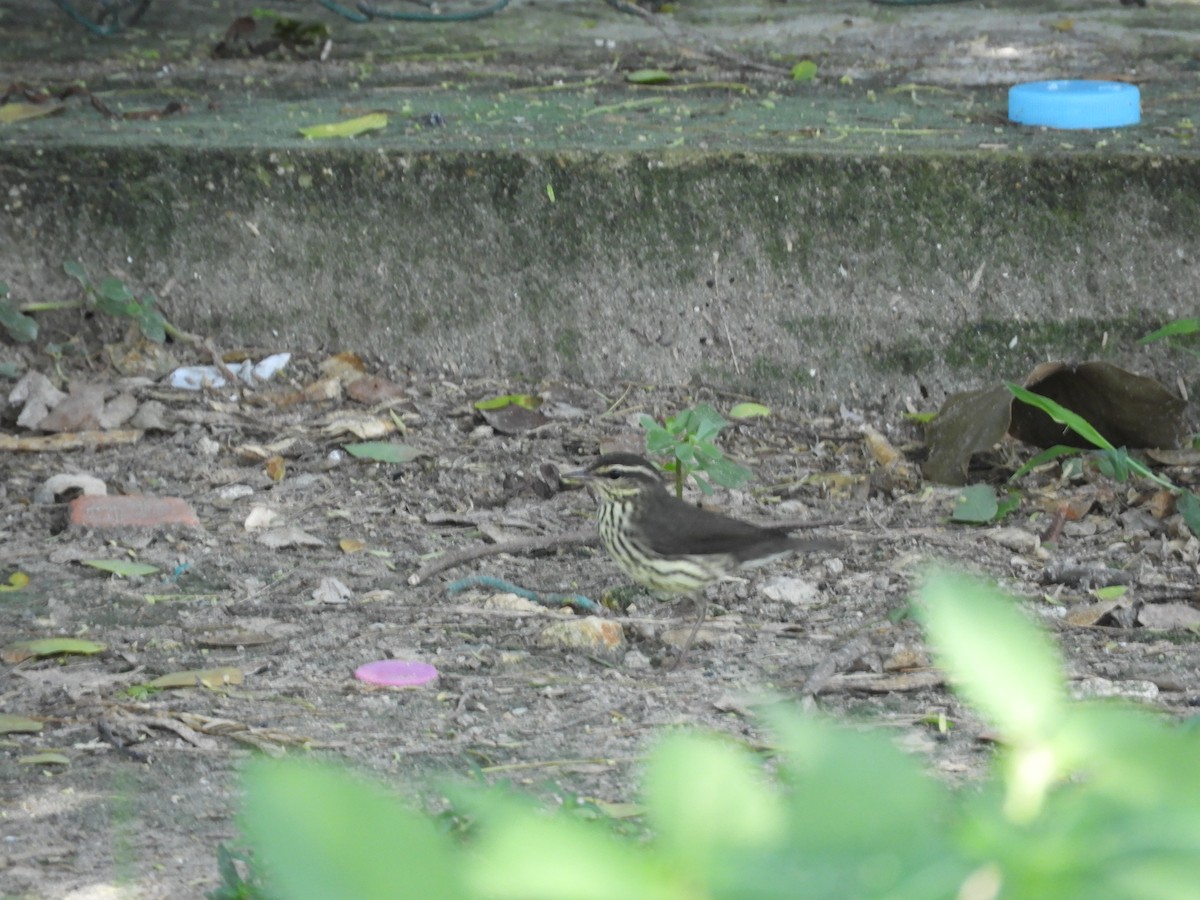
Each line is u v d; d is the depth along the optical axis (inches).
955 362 484.1
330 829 45.2
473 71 621.3
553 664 326.3
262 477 442.0
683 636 343.3
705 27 687.7
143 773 263.9
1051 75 588.1
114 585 365.7
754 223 486.9
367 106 565.0
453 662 324.8
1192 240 470.3
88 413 473.4
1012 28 665.6
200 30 695.7
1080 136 496.4
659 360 498.6
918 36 658.8
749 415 483.8
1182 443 460.8
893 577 375.6
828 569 383.2
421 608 355.6
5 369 491.2
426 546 398.6
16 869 221.1
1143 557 385.7
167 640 332.8
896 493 435.2
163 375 500.7
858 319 487.2
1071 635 335.6
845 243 484.1
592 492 433.1
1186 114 526.3
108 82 608.1
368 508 422.3
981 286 480.1
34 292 513.3
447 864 45.5
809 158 479.8
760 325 492.4
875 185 478.6
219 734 282.0
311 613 351.6
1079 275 476.1
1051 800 47.6
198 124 540.1
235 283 513.3
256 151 503.5
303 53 655.1
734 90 582.9
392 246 504.7
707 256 490.9
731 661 327.0
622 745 277.4
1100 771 47.1
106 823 240.2
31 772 264.5
